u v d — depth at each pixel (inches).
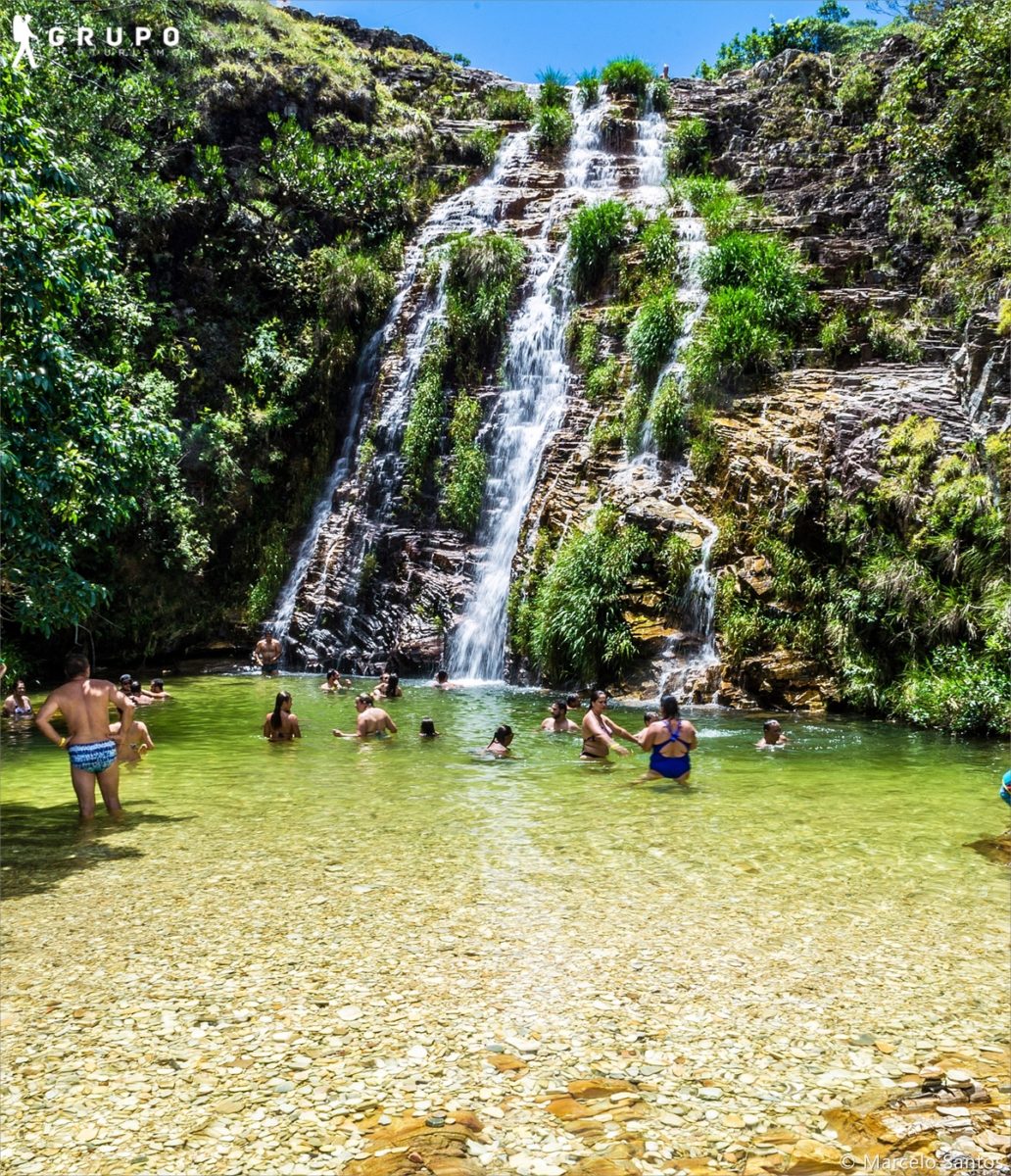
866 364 818.2
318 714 626.5
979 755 494.3
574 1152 140.9
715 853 305.4
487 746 501.4
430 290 1064.2
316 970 207.9
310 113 1291.8
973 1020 187.6
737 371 829.2
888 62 1197.7
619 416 870.4
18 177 369.4
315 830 331.0
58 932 231.0
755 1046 175.8
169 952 218.5
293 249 1154.7
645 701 687.7
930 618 625.6
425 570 899.4
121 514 442.9
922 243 916.6
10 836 323.3
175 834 325.4
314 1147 142.1
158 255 1043.9
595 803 377.1
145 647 935.0
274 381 1079.0
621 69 1334.9
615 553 747.4
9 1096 156.2
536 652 761.0
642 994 198.1
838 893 265.4
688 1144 143.5
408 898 257.8
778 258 909.8
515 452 930.7
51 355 383.9
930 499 658.8
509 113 1409.9
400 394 1009.5
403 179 1264.8
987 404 690.2
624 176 1218.0
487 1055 170.6
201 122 1165.7
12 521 380.5
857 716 630.5
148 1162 138.2
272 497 1056.8
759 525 730.2
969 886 272.1
